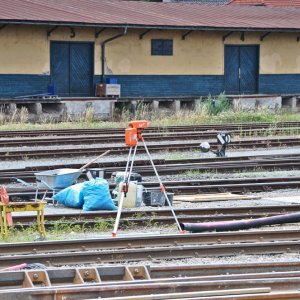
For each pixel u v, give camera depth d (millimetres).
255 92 115438
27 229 37750
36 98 94062
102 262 31562
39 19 93750
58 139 70250
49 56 99062
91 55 102312
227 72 112875
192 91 109625
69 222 38875
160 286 24328
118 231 38625
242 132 78625
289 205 43594
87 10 104188
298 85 119062
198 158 61812
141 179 50688
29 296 23344
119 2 113812
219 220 40719
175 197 47438
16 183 51250
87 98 95625
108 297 23812
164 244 34625
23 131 74688
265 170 59125
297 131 81438
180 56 108438
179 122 89188
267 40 115500
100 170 48469
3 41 95750
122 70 104312
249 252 33500
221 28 107188
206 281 25125
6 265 30266
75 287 24047
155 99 101125
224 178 54781
